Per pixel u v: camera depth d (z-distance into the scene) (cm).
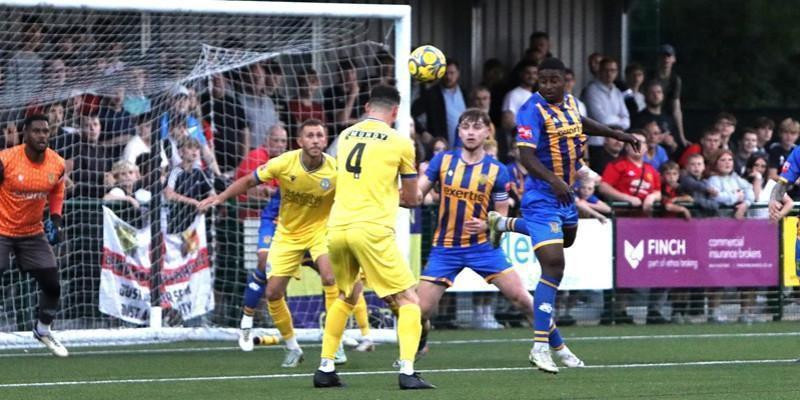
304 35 3347
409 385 1998
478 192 2408
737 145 3981
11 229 2556
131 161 2969
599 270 3309
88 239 2923
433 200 3166
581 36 4144
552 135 2217
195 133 3034
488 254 2433
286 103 3256
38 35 2977
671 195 3391
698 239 3381
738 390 2000
